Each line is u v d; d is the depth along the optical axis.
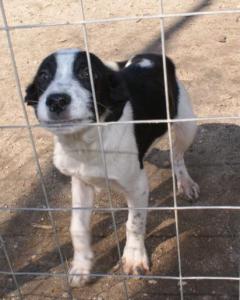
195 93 0.89
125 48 1.07
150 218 0.66
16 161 0.79
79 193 0.59
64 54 0.50
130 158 0.55
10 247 0.64
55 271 0.60
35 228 0.66
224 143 0.78
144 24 1.15
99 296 0.56
